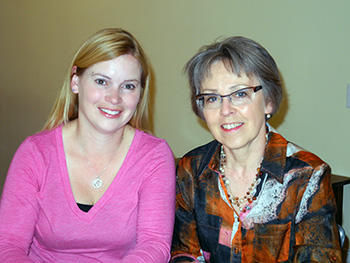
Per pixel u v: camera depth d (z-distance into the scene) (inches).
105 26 154.2
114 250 61.0
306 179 54.7
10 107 207.5
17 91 202.8
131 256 55.3
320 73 100.3
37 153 60.7
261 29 109.6
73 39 170.1
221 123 56.0
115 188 60.7
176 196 63.5
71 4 168.7
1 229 56.7
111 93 57.9
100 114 58.7
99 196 61.3
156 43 135.9
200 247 61.7
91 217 59.4
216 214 59.3
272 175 56.3
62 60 177.0
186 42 127.0
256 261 56.9
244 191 58.4
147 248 56.4
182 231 62.2
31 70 194.1
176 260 59.3
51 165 60.7
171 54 131.6
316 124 102.9
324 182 54.1
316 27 99.6
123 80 58.2
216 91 55.8
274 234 55.7
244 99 55.0
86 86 58.5
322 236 53.2
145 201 60.5
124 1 145.1
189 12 125.2
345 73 96.0
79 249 60.2
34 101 194.4
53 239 59.1
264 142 58.9
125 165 61.9
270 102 57.4
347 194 103.0
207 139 123.7
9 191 58.7
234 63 54.2
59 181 60.3
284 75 107.0
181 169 63.4
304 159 55.9
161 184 61.2
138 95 60.6
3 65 209.9
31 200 58.9
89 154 61.6
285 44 105.6
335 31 96.6
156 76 136.9
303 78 103.6
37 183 60.1
